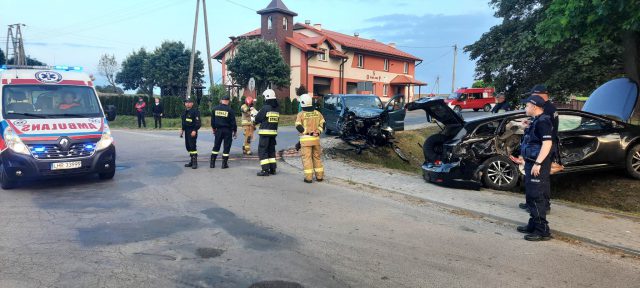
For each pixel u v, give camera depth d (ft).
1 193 25.31
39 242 16.78
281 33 131.44
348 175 31.55
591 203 28.09
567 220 20.36
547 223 17.92
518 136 28.02
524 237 18.02
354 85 151.94
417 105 29.37
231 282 13.41
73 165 26.58
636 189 27.68
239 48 119.85
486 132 28.07
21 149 25.50
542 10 68.13
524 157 18.37
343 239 17.60
